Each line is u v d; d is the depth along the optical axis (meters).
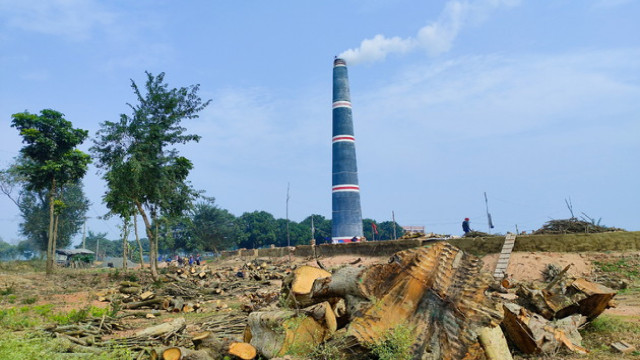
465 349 5.65
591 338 8.05
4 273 34.91
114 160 27.52
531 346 7.02
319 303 7.30
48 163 34.72
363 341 5.87
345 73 64.56
